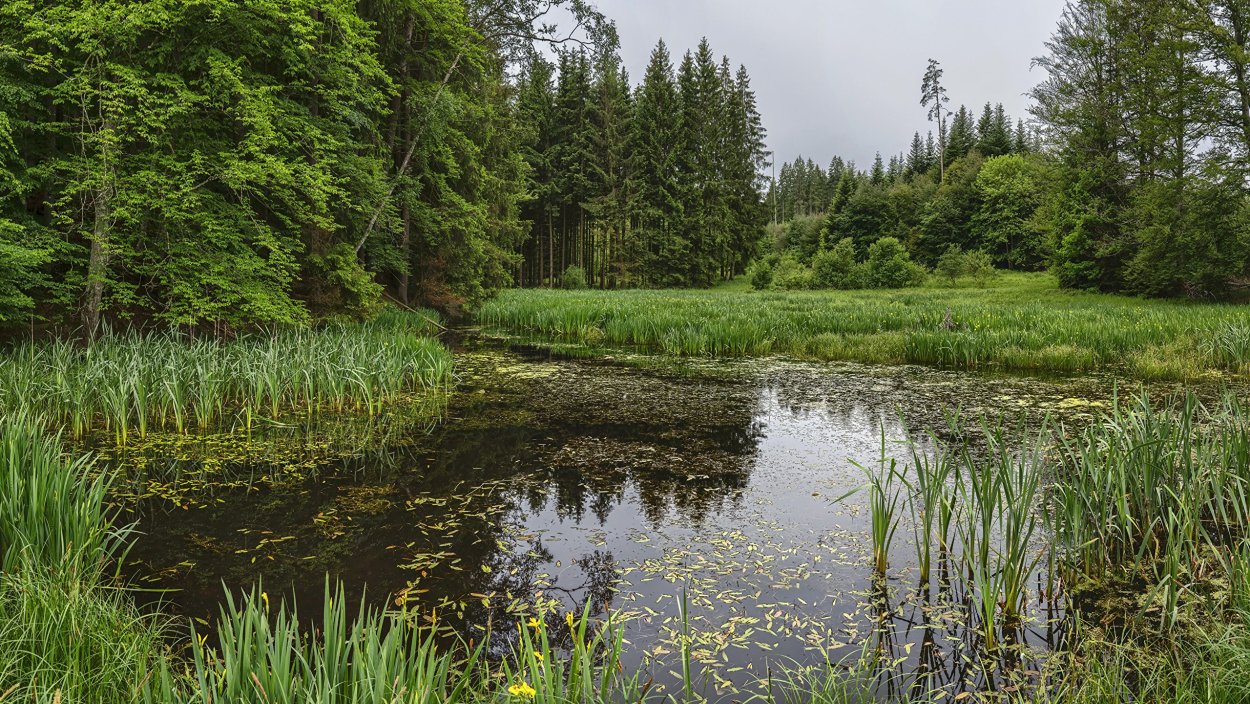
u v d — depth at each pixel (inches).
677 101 2073.1
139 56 367.2
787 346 583.8
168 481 221.0
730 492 214.4
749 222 2172.7
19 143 347.6
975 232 2018.9
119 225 375.9
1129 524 150.1
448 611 139.6
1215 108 917.2
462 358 527.5
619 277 1904.5
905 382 413.4
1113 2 1080.2
